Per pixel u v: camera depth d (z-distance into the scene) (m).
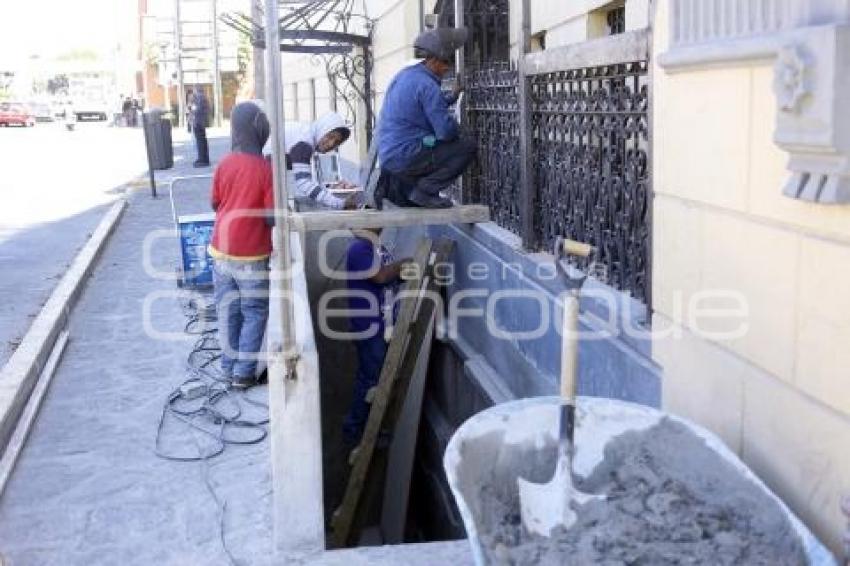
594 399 3.10
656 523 2.66
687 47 2.92
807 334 2.43
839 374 2.31
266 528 3.98
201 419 5.36
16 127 55.22
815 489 2.44
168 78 50.06
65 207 16.80
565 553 2.60
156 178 20.84
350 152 13.11
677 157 3.11
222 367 6.06
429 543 3.66
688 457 2.82
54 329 6.96
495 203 6.54
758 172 2.60
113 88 74.44
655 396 3.61
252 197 5.68
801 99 2.24
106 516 4.15
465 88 7.02
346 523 6.50
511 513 2.87
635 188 4.14
